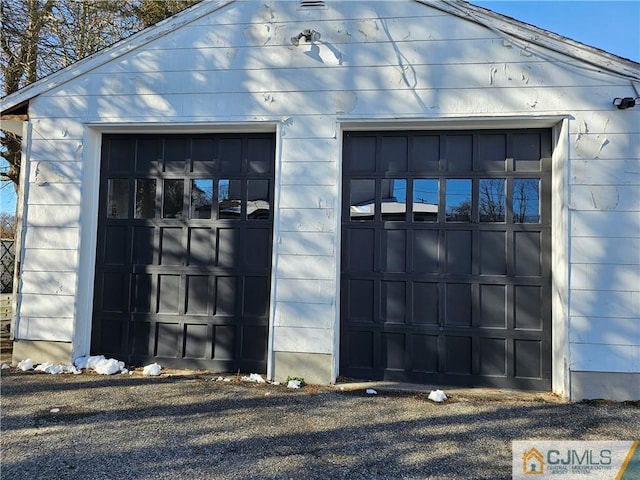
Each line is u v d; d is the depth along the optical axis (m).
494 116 4.91
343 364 5.20
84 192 5.57
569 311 4.63
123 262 5.70
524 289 5.02
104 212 5.77
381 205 5.29
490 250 5.11
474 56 4.98
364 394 4.65
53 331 5.45
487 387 4.99
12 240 12.69
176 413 3.98
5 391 4.51
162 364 5.53
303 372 4.98
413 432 3.65
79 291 5.49
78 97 5.61
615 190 4.66
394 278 5.20
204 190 5.62
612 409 4.28
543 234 5.02
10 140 8.20
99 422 3.73
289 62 5.27
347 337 5.23
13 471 2.89
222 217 5.55
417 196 5.26
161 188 5.70
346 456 3.19
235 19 5.39
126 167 5.78
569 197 4.71
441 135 5.26
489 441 3.50
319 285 5.03
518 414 4.12
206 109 5.38
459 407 4.30
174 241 5.63
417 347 5.13
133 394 4.48
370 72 5.13
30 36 8.32
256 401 4.35
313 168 5.14
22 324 5.50
